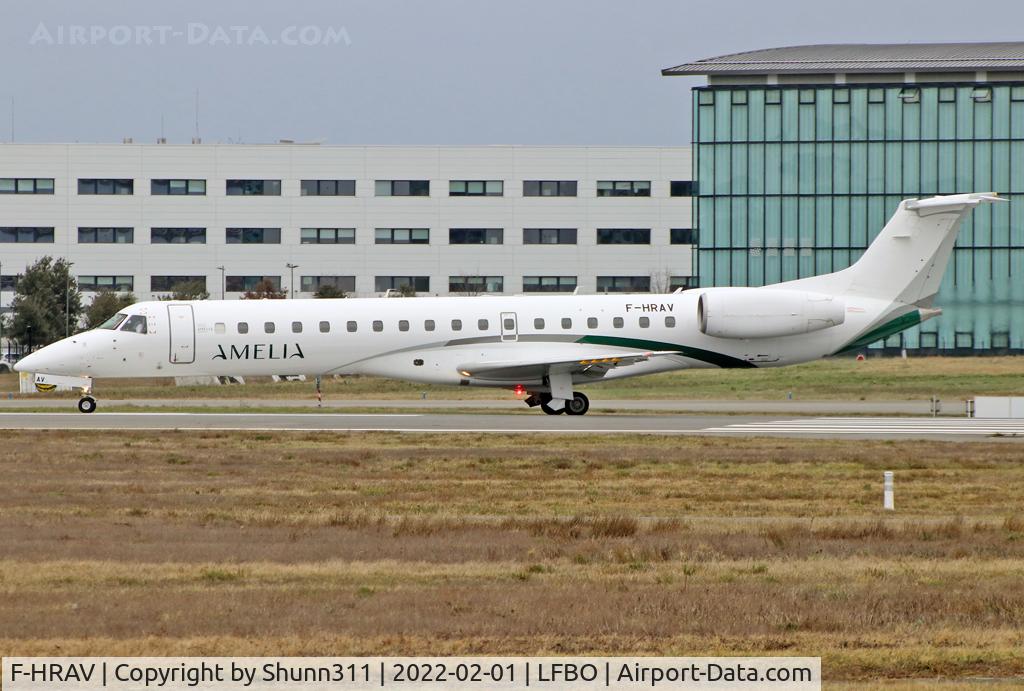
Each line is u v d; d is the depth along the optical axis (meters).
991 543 66.38
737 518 76.06
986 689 40.25
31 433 123.31
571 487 88.12
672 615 49.12
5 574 56.41
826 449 111.88
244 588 53.91
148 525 71.00
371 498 82.38
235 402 190.38
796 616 48.72
